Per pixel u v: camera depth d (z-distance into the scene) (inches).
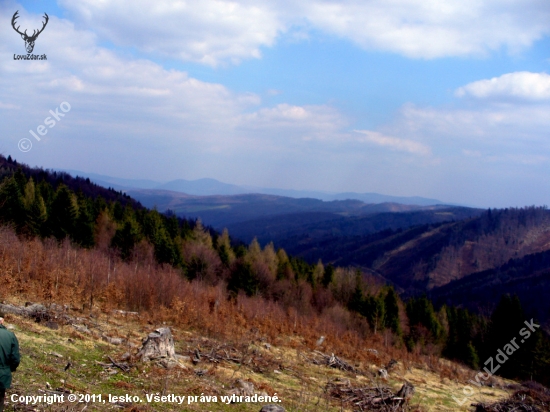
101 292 1153.4
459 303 4916.3
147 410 429.1
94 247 1971.0
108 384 481.4
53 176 4419.3
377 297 2330.2
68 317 745.0
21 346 524.4
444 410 786.8
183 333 951.6
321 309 2405.3
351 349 1280.8
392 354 1433.3
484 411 803.4
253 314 1478.8
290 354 1029.2
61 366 497.4
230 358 793.6
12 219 1716.3
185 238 2655.0
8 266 1024.2
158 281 1400.1
